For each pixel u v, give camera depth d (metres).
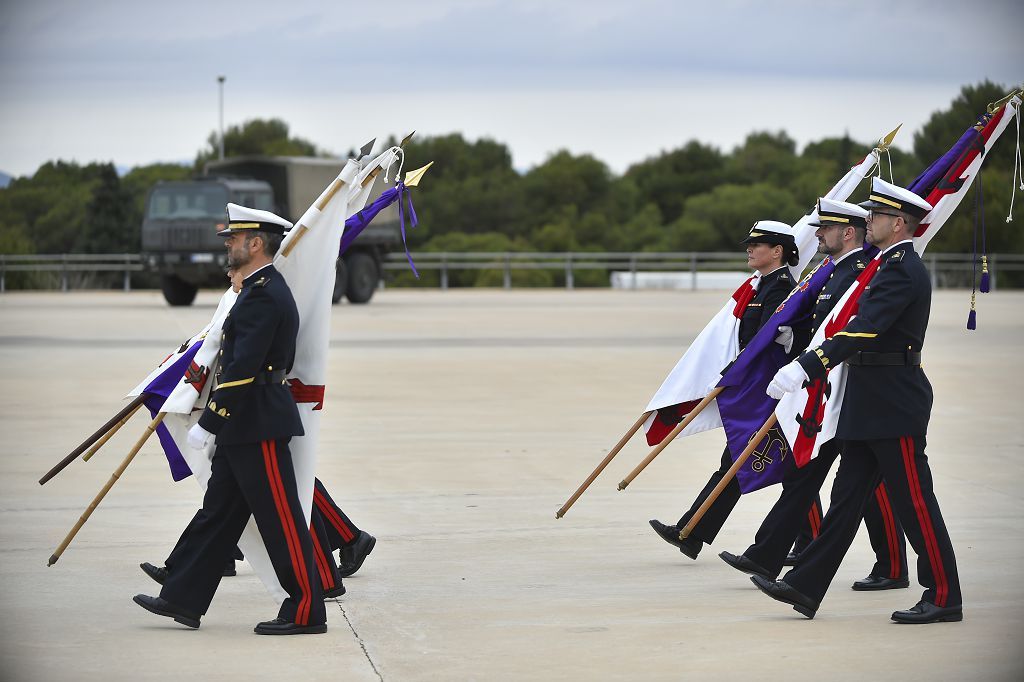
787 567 11.12
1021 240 64.31
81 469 14.32
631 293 57.09
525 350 28.23
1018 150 9.84
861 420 8.88
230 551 8.68
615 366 25.05
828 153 131.00
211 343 8.94
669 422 11.09
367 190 9.28
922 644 8.36
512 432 17.19
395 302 48.06
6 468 14.34
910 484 8.91
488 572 10.29
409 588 9.80
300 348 8.87
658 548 11.16
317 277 8.82
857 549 11.36
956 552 10.89
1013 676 7.67
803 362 8.73
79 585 9.78
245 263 8.56
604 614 9.09
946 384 22.47
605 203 125.50
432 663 7.93
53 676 7.65
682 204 127.56
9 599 9.39
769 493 13.68
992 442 16.47
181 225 41.06
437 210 123.44
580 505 12.84
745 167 129.62
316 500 9.88
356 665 7.88
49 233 88.25
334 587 9.45
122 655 8.09
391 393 20.94
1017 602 9.41
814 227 11.21
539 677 7.64
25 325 34.12
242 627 8.77
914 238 9.94
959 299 52.28
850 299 9.41
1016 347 29.52
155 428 9.20
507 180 127.81
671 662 7.95
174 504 12.62
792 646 8.30
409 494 13.27
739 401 10.38
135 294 53.31
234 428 8.41
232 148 135.38
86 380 22.19
